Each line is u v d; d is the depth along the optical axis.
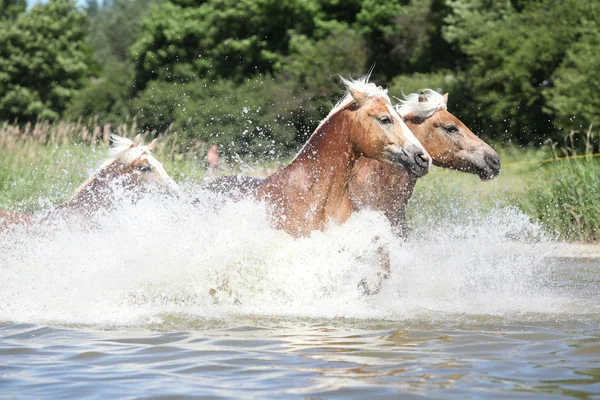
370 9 57.22
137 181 12.56
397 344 8.12
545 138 42.59
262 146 39.53
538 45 42.22
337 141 11.00
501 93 44.34
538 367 7.11
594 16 41.81
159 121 52.78
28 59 67.12
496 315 10.05
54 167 21.83
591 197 21.02
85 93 62.19
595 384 6.50
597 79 37.06
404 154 10.71
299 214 10.95
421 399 6.09
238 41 59.00
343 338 8.47
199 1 63.84
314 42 57.34
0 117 65.00
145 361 7.47
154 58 60.97
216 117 47.97
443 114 12.30
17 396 6.29
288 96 49.44
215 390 6.39
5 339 8.60
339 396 6.19
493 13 47.38
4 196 19.67
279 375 6.86
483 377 6.74
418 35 54.62
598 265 16.08
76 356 7.71
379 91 10.95
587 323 9.42
